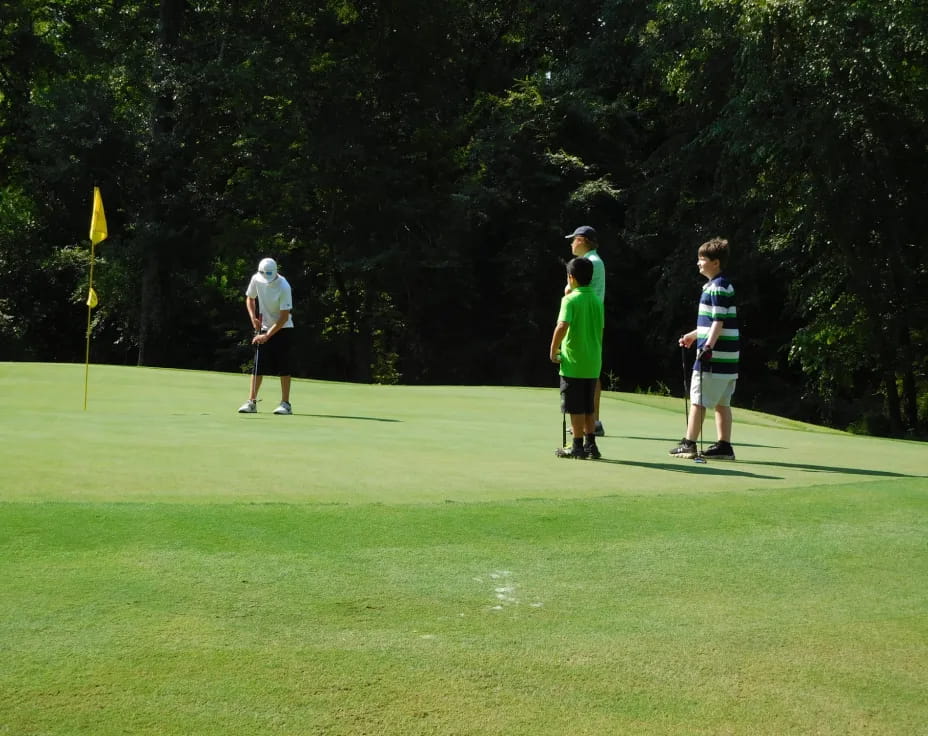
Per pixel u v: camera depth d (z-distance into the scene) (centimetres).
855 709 281
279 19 3297
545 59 4069
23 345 3525
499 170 3581
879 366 2462
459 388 1571
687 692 288
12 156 3572
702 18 2569
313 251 3534
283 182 3250
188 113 3175
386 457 680
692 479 620
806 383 2864
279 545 411
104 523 423
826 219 2306
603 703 278
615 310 3766
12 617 321
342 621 332
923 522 500
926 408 2684
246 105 3120
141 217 3219
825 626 347
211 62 3041
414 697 276
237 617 330
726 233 3005
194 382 1428
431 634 324
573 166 3503
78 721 254
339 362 3731
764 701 284
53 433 757
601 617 349
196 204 3234
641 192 3394
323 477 576
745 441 945
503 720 265
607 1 3566
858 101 2214
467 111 3809
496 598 364
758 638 334
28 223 3488
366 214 3456
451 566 399
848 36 2144
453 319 3941
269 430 841
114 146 3027
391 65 3506
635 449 811
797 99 2344
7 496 478
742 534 466
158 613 330
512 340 3850
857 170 2256
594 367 717
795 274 2922
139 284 3272
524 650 314
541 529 457
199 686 277
